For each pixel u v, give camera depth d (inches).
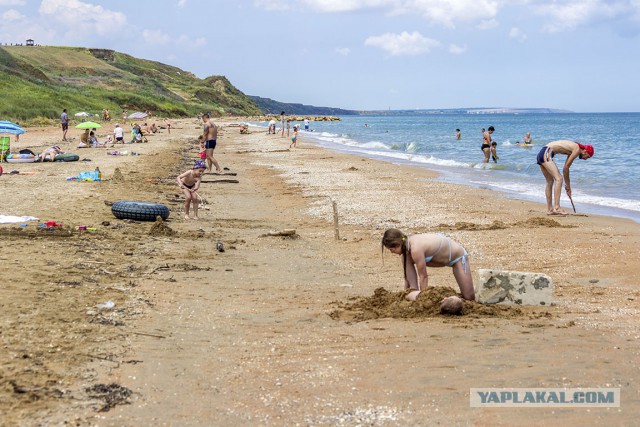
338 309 331.6
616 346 259.4
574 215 666.8
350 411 203.8
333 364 246.2
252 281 395.9
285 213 708.0
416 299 322.7
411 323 299.7
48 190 756.0
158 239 512.4
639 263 432.8
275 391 221.3
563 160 1342.3
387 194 844.6
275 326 299.4
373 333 284.8
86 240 478.6
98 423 193.5
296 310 329.1
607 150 1694.1
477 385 220.8
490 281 331.3
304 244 529.7
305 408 207.0
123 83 5762.8
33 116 2613.2
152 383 227.0
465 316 310.3
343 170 1171.3
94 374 230.8
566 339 270.1
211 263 440.8
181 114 5270.7
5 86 3004.4
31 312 293.1
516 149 1774.1
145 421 196.4
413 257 331.6
